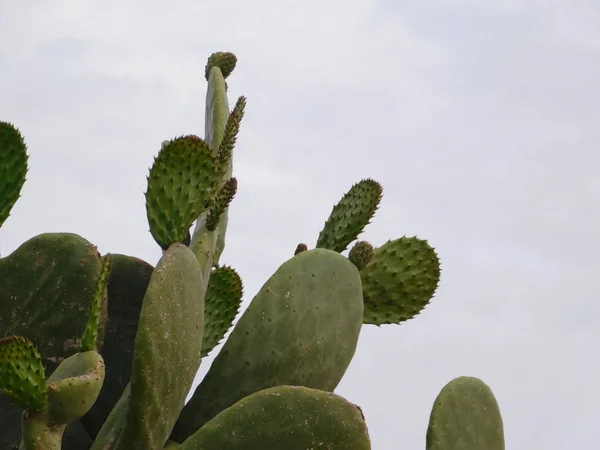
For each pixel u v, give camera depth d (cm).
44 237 278
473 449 305
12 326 276
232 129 283
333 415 247
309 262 279
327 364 277
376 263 304
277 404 249
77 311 275
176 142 263
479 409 308
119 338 287
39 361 229
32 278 277
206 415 268
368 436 247
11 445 271
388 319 304
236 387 269
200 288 257
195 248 276
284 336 273
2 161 262
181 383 253
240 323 272
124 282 288
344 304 280
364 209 304
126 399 263
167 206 262
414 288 305
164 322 247
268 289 274
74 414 232
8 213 262
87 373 235
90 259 277
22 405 230
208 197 264
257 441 248
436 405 302
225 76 321
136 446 249
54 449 232
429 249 306
